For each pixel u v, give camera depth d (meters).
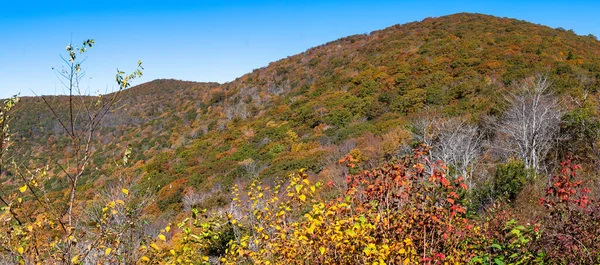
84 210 3.05
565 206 3.51
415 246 3.12
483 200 7.87
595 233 3.22
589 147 11.48
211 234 4.26
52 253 2.78
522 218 4.83
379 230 2.99
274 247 3.46
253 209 4.40
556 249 3.23
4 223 2.64
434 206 3.06
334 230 2.90
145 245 3.24
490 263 3.28
